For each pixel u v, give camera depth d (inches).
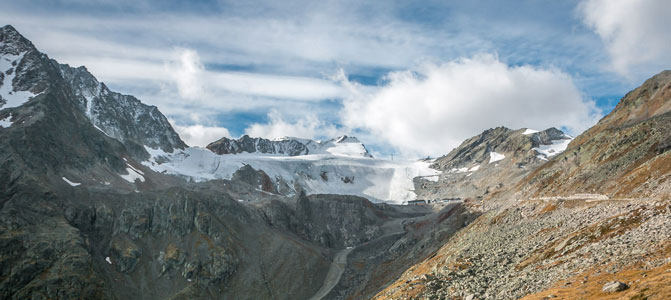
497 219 5861.2
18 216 7613.2
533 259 3472.0
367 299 7396.7
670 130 5757.9
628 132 6486.2
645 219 3142.2
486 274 3612.2
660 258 2260.1
